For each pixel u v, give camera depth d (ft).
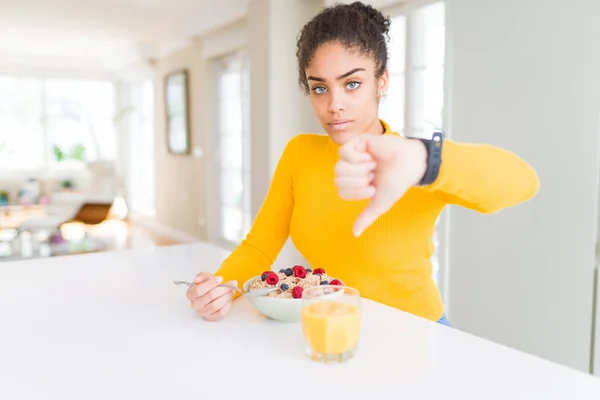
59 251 16.20
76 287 3.60
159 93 19.86
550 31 6.42
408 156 1.87
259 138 11.62
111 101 24.70
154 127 20.56
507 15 6.91
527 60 6.70
